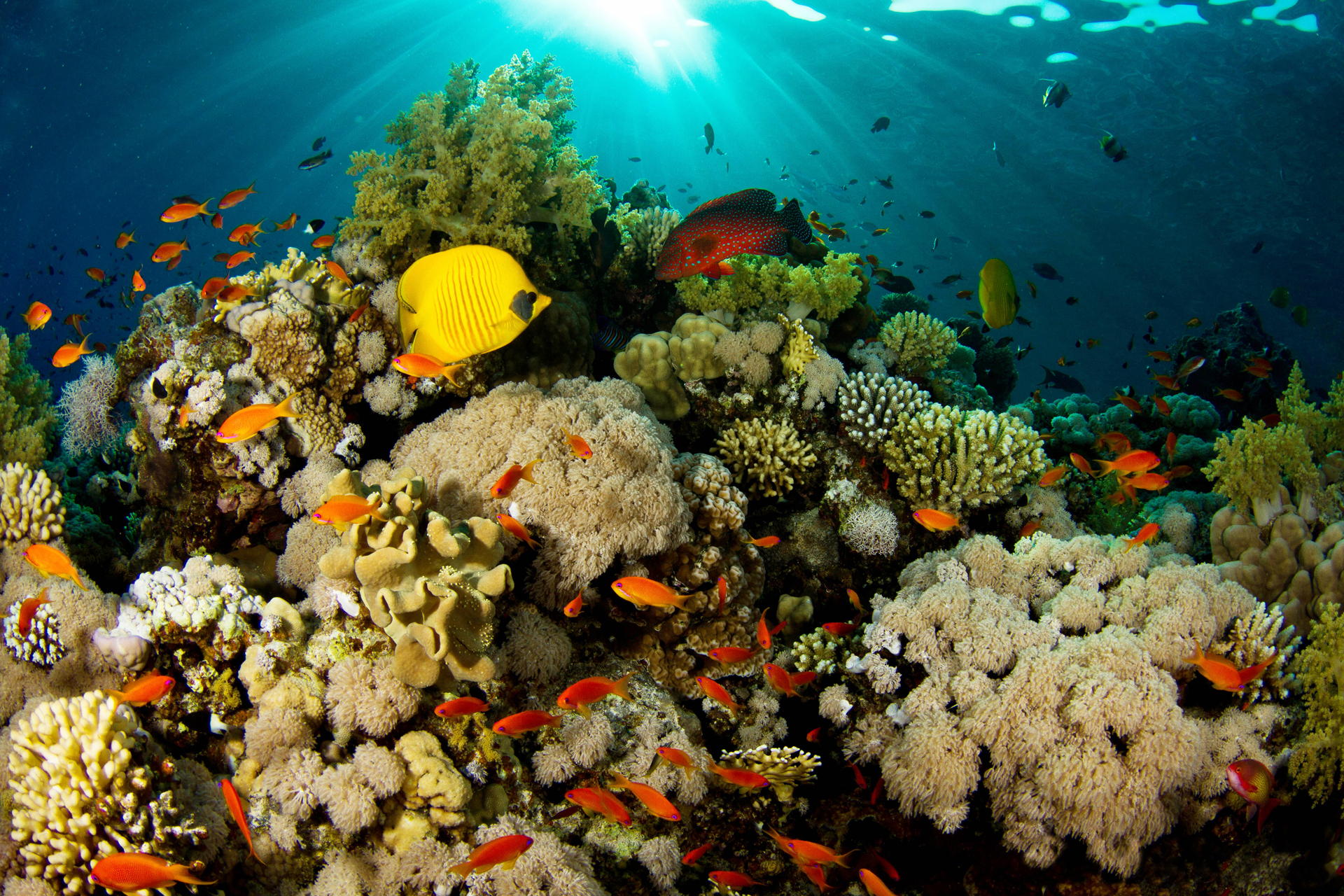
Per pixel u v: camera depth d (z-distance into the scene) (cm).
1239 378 1184
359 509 268
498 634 324
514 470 315
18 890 208
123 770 229
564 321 518
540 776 296
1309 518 398
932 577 387
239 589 312
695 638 374
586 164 582
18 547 335
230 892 245
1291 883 275
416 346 283
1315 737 284
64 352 505
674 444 508
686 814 332
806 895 331
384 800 265
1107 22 2714
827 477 516
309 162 759
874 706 355
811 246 635
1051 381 1230
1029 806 290
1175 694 297
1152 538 471
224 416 383
